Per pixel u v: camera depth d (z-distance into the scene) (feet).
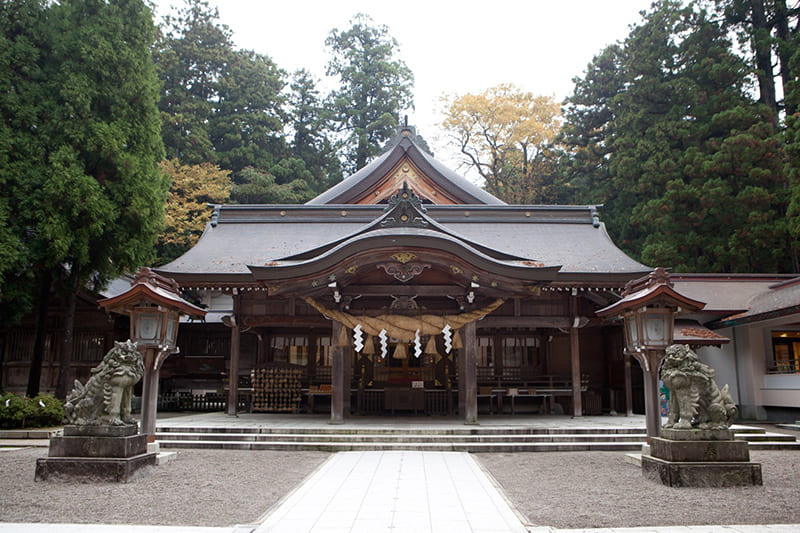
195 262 58.90
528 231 69.26
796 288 64.69
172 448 38.81
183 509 21.81
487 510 21.59
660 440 28.22
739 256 90.07
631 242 112.78
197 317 37.68
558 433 40.73
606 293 57.62
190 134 124.98
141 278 33.37
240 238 67.46
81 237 54.80
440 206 71.87
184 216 106.11
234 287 55.11
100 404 27.68
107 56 57.67
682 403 27.66
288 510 21.52
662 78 110.83
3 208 50.85
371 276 49.75
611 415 58.08
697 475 26.20
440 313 49.29
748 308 67.21
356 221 71.51
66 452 27.14
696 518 20.68
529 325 55.47
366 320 47.21
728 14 108.78
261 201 127.44
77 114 56.54
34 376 56.65
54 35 56.95
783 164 90.33
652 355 33.78
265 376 60.64
